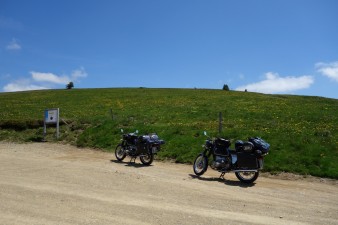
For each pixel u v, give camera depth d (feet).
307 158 53.31
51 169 48.62
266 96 186.70
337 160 52.29
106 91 216.33
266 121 88.12
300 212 32.01
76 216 27.61
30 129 92.63
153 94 186.19
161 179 44.14
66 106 141.79
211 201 34.32
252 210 31.78
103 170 48.93
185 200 34.17
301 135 64.75
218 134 69.46
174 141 68.03
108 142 74.49
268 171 51.60
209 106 123.65
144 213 28.96
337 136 65.36
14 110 132.87
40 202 31.35
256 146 44.37
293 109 112.06
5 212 28.07
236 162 45.16
